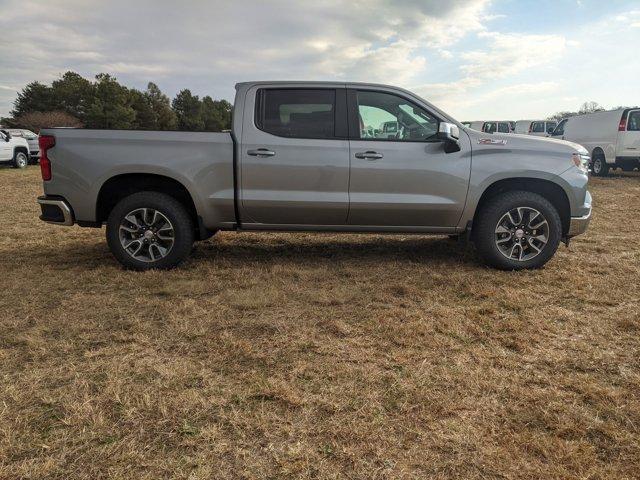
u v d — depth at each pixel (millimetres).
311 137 4703
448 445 2205
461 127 4793
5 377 2775
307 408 2488
